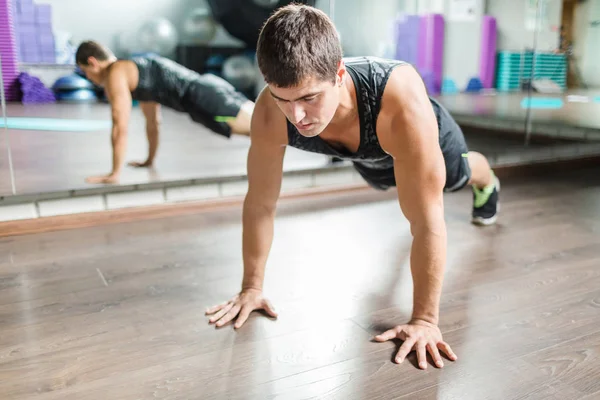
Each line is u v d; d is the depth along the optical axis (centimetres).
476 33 569
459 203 242
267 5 504
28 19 410
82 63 237
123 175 240
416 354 116
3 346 120
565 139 345
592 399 101
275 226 209
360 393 103
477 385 106
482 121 378
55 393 103
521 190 267
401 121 106
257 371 111
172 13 504
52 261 172
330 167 260
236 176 241
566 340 123
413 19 504
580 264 170
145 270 165
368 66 108
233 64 464
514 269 166
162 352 118
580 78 499
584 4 480
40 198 203
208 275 162
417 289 120
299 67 86
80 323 131
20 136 316
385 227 210
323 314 137
